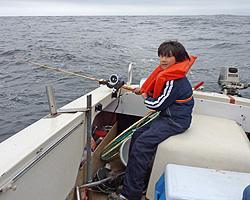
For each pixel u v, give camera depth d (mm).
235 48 15500
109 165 2176
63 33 24297
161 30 26562
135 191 1661
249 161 1601
